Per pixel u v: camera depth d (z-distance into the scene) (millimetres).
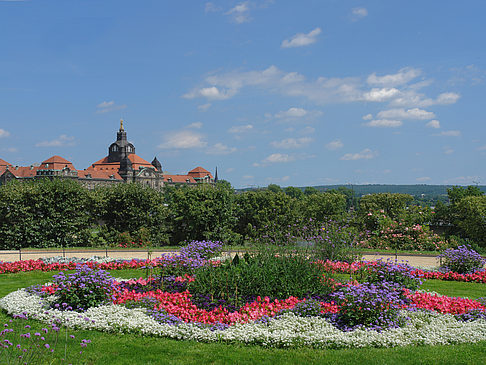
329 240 20266
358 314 10516
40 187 35062
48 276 19359
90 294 12031
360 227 32031
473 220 52562
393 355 8852
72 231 35656
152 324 10586
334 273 16141
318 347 9484
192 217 37969
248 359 8781
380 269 14656
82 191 36656
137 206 38000
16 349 8539
